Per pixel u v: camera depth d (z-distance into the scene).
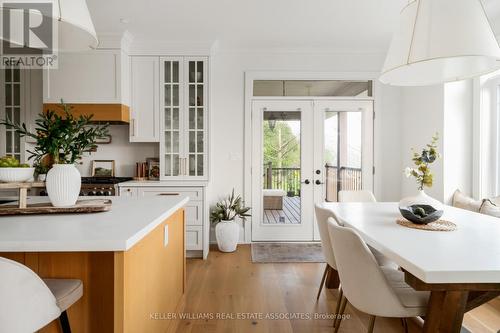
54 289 1.11
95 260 1.24
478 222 1.92
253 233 4.06
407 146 3.94
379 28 3.36
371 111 4.08
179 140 3.70
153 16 3.08
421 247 1.38
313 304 2.38
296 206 4.09
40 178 2.16
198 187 3.47
